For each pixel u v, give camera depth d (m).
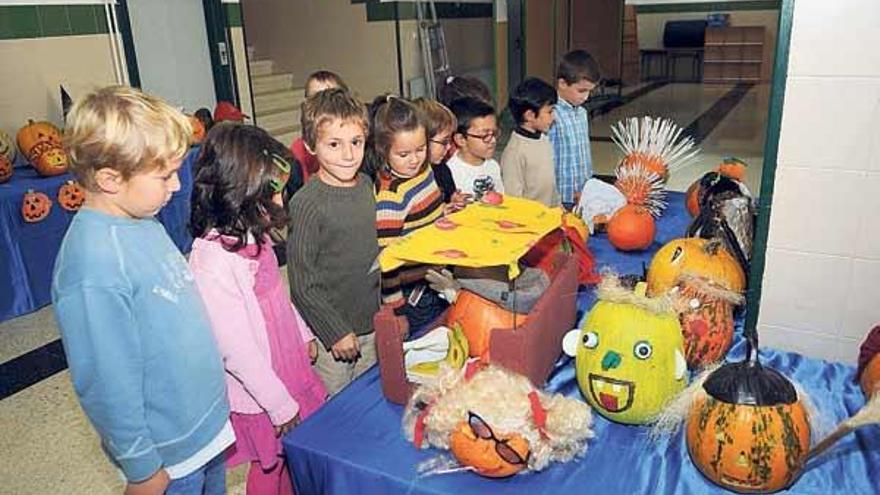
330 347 1.50
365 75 6.95
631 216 1.94
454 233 1.17
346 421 1.13
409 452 1.04
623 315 1.07
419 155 1.67
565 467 0.99
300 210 1.49
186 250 3.84
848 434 0.98
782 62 1.31
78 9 4.12
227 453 1.33
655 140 2.46
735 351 1.35
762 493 0.93
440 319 1.33
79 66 4.16
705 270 1.32
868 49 1.24
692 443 0.97
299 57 7.11
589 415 1.03
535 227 1.22
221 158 1.22
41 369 2.72
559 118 2.62
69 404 2.45
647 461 1.00
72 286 0.98
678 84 10.50
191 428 1.15
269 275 1.37
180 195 3.78
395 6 6.59
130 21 4.48
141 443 1.04
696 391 1.01
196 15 5.02
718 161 5.50
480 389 0.98
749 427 0.91
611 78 10.13
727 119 7.57
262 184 1.25
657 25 10.58
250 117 5.51
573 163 2.65
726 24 10.07
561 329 1.28
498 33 7.99
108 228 1.01
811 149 1.34
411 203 1.70
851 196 1.33
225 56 5.22
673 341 1.06
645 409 1.05
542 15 8.76
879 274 1.36
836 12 1.24
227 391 1.28
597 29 9.98
